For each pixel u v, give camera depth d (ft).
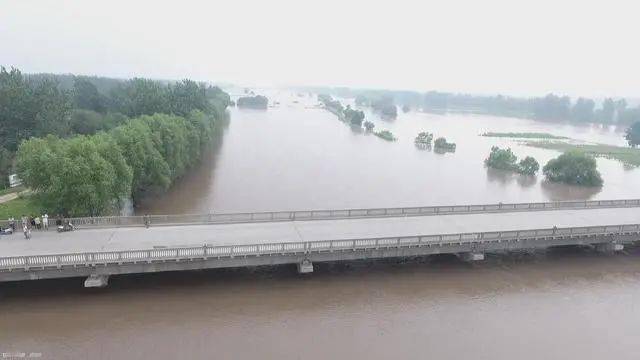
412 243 124.98
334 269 129.29
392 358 90.22
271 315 104.32
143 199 200.23
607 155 384.68
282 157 318.04
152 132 200.03
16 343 90.17
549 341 98.27
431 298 115.14
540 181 278.26
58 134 232.94
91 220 130.00
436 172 292.40
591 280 128.57
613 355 94.07
